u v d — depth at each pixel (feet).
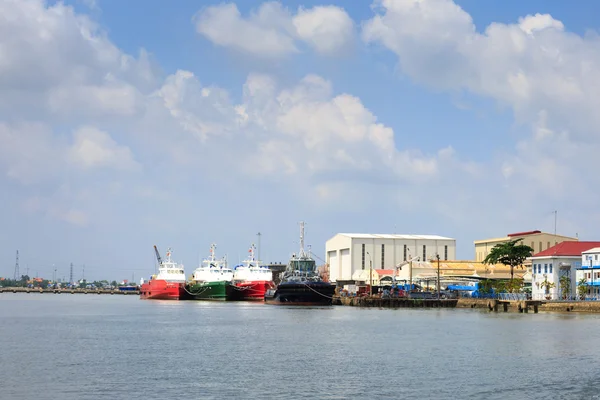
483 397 187.21
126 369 228.22
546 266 565.94
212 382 205.87
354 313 523.70
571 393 191.83
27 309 644.69
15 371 224.12
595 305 487.61
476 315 483.10
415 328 370.94
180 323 420.36
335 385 201.87
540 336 320.70
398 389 196.54
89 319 469.16
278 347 286.66
